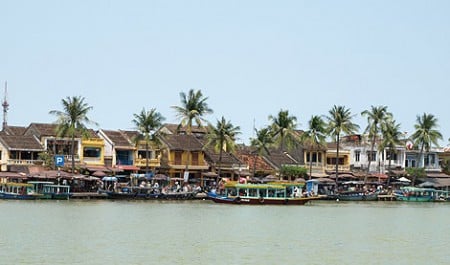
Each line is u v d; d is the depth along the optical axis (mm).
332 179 139375
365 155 151375
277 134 138000
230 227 68750
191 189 119188
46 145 119688
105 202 103062
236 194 108125
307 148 146000
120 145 125500
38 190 104875
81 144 121688
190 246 53312
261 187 108688
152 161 128250
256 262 46469
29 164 116250
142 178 121750
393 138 142125
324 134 137750
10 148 115125
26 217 72562
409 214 95688
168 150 130875
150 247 52031
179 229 65438
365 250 54094
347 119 136750
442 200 138375
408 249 55281
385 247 56281
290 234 64000
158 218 76688
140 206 96062
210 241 56781
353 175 143250
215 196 107688
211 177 134000
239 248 52969
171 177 131375
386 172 150500
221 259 47312
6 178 108688
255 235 62188
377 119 140625
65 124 112000
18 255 46438
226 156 139125
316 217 85062
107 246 51906
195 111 122750
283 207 104312
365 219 84375
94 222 69562
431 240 61969
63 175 109438
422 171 148875
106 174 119125
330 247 55344
